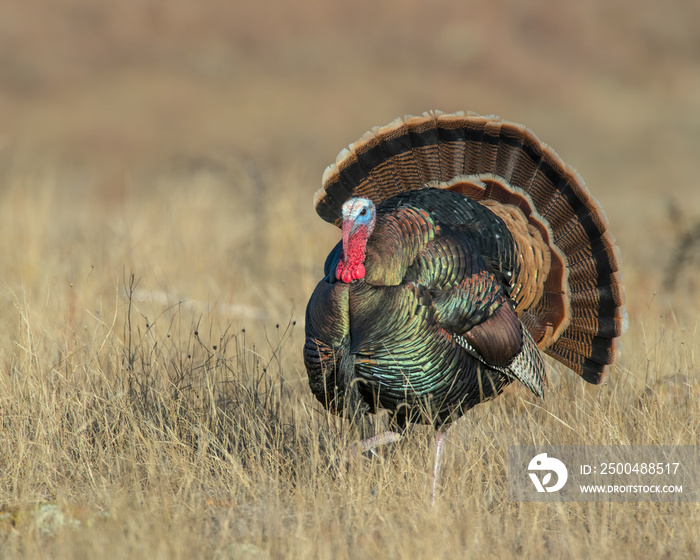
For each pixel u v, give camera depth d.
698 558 15.99
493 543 16.42
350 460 18.86
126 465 18.77
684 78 140.25
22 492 17.41
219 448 19.45
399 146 21.22
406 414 18.47
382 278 17.56
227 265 34.19
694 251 34.59
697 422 20.00
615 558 15.78
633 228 47.44
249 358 24.03
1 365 21.36
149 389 20.81
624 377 22.42
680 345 23.58
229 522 17.06
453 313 18.03
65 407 19.92
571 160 99.81
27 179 43.97
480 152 21.38
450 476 18.86
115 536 15.49
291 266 33.97
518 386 22.83
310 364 18.45
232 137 101.38
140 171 82.75
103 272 30.67
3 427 19.42
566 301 21.36
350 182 21.08
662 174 93.25
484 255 19.17
